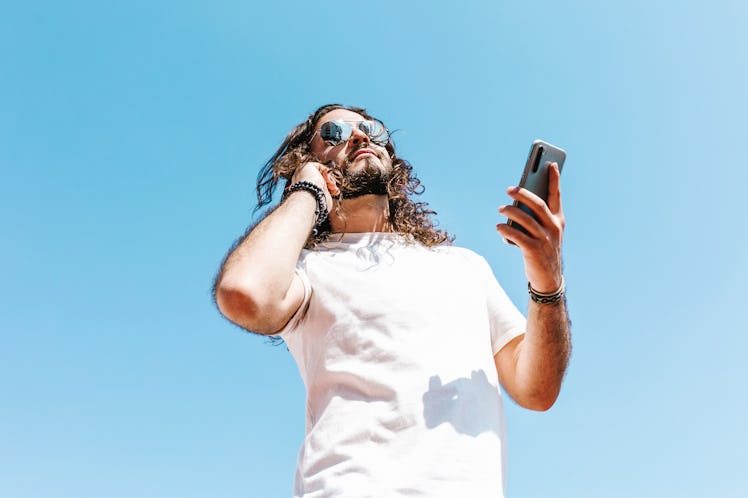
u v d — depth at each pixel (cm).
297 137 359
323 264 239
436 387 202
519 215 205
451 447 192
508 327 245
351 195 287
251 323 203
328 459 193
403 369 204
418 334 213
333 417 201
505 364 242
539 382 223
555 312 214
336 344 216
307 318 228
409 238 267
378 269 235
